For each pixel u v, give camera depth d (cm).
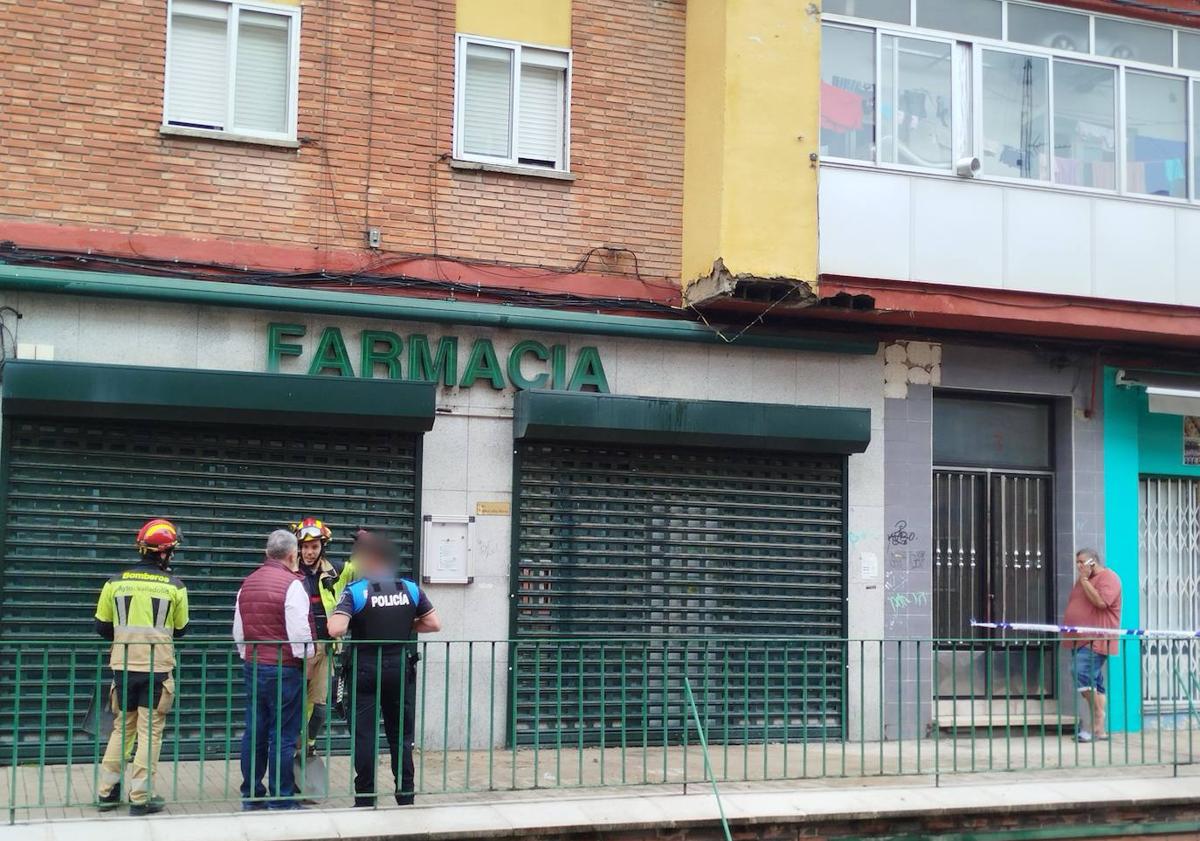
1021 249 1357
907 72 1358
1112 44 1440
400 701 928
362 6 1238
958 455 1441
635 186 1318
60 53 1141
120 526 1130
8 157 1120
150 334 1148
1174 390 1440
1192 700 1212
